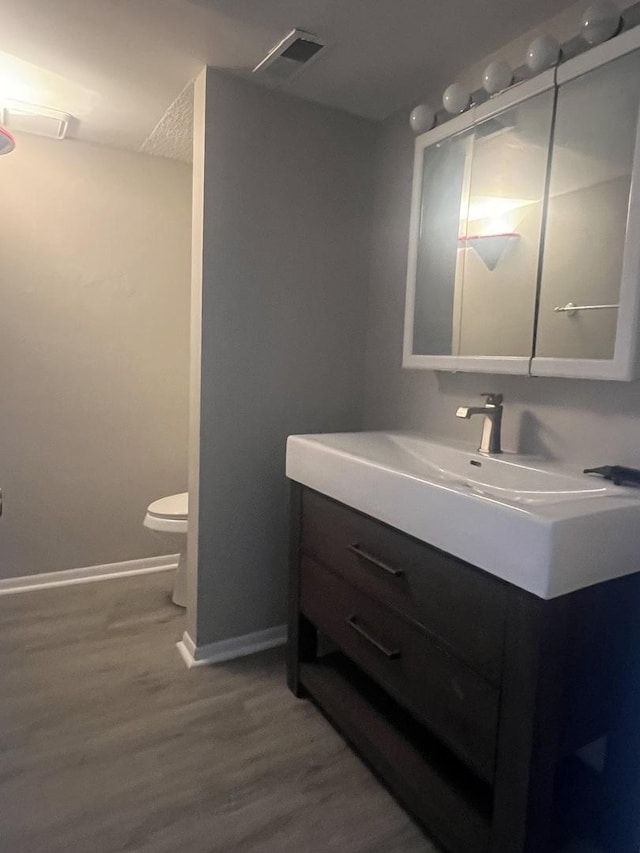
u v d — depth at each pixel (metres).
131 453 2.86
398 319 2.19
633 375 1.30
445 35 1.68
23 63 1.88
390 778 1.50
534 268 1.61
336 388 2.32
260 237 2.08
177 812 1.46
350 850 1.38
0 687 1.95
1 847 1.34
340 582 1.69
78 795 1.50
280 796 1.53
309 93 2.06
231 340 2.07
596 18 1.34
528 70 1.64
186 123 2.36
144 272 2.79
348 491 1.58
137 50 1.79
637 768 1.33
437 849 1.38
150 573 2.92
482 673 1.20
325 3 1.53
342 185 2.23
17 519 2.65
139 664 2.12
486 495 1.19
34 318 2.58
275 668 2.12
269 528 2.23
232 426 2.11
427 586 1.34
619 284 1.37
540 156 1.58
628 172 1.35
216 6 1.54
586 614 1.13
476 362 1.68
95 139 2.56
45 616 2.45
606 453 1.46
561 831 1.41
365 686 1.80
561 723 1.15
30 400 2.62
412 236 1.90
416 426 2.12
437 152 1.88
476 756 1.23
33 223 2.53
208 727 1.78
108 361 2.76
